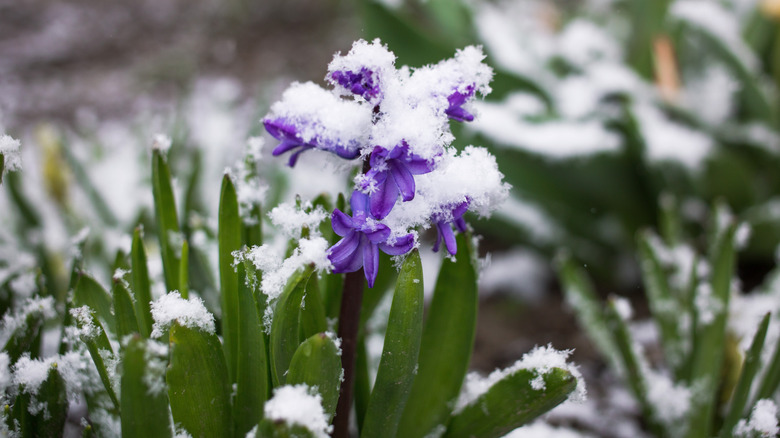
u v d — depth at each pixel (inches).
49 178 34.3
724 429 21.1
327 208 20.1
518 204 40.6
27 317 19.4
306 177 42.0
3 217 33.0
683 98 42.9
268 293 17.7
